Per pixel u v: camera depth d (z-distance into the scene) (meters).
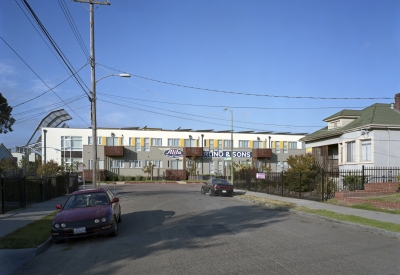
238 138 66.00
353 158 26.16
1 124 30.28
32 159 71.50
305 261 7.61
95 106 23.33
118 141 61.25
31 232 11.63
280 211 17.39
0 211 16.59
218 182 28.44
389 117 24.64
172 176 62.06
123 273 7.17
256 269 7.05
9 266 8.18
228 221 13.86
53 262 8.50
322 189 20.39
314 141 32.56
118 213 13.51
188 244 9.62
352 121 27.80
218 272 6.92
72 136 60.84
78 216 10.65
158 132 62.81
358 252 8.45
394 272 6.79
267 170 54.91
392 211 15.25
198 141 64.19
